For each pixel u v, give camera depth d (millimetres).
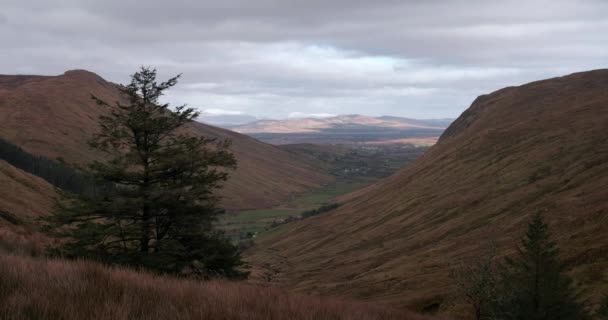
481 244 89750
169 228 24688
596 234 62344
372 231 163250
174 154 23859
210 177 25031
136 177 23250
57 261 10195
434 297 60219
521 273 22875
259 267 143500
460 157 193125
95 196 23578
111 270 9195
